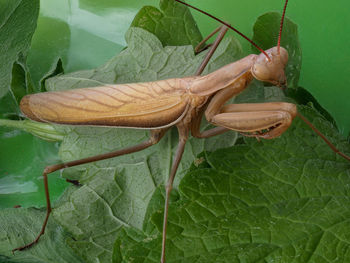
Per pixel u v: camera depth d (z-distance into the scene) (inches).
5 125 5.9
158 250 3.9
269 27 5.9
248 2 6.6
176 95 4.5
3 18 6.1
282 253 3.8
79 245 4.9
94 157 4.8
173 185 5.1
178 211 4.1
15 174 6.0
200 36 6.2
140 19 6.0
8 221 5.2
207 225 4.0
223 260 3.8
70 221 5.0
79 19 6.9
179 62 5.8
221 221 4.0
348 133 5.8
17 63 6.0
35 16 6.2
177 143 5.3
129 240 4.3
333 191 4.3
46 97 4.7
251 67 4.3
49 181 6.0
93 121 4.6
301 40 6.3
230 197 4.2
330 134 4.8
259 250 3.8
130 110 4.6
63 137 5.6
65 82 5.8
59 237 5.1
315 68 6.2
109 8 6.9
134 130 5.5
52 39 6.8
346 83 6.1
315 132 4.7
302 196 4.2
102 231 5.0
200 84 4.5
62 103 4.7
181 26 6.1
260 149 4.6
